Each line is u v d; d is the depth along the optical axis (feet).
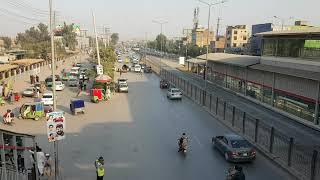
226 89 188.03
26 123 103.81
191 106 137.08
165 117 114.83
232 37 447.83
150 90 184.75
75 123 104.37
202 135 91.61
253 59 165.78
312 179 57.93
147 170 65.87
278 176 63.00
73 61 376.27
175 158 73.10
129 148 79.77
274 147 77.41
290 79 116.16
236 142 71.87
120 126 101.14
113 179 61.31
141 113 121.39
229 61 174.50
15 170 55.01
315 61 107.55
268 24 257.55
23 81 204.54
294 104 113.80
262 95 139.85
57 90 170.71
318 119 99.91
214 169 66.80
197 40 546.26
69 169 65.87
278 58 131.85
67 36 543.39
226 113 115.96
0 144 54.29
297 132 95.14
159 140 86.58
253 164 69.51
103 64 198.18
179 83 199.82
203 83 218.79
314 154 57.77
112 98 154.81
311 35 108.58
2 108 126.11
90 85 190.29
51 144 81.56
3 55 286.05
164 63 389.39
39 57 337.52
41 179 59.93
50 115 55.88
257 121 82.94
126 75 265.54
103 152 76.48
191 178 62.13
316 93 100.73
